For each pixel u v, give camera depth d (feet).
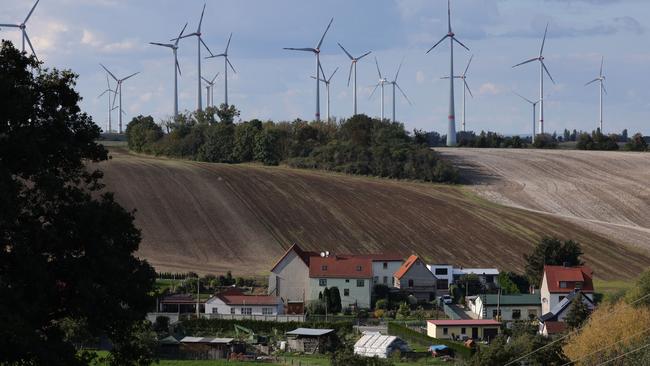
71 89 410.93
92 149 415.44
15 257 367.66
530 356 652.89
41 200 390.83
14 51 399.44
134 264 408.87
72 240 390.83
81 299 374.84
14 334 334.65
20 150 375.66
